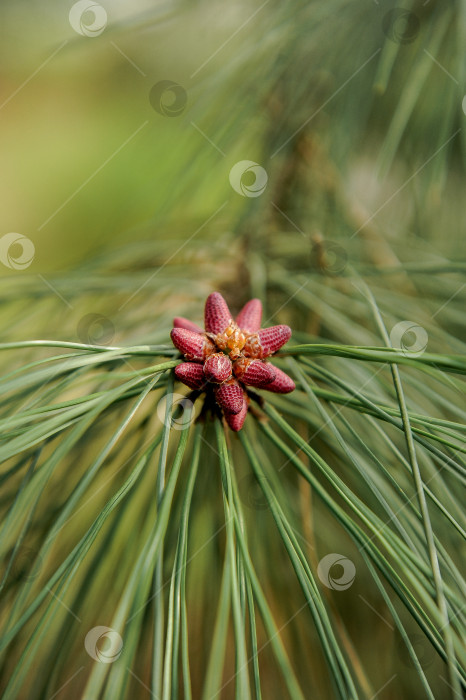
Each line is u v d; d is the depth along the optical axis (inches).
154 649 15.1
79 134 42.0
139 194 30.6
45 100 40.1
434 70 20.8
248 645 19.9
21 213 42.1
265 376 17.0
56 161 43.6
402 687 20.4
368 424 18.9
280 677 20.1
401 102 19.3
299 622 20.0
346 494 16.5
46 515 18.7
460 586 16.4
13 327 21.0
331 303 20.9
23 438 15.9
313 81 21.5
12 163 44.4
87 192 41.6
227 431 18.3
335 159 22.5
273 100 21.8
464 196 22.8
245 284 21.8
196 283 21.6
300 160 22.8
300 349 17.4
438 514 18.3
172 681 15.4
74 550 15.9
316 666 20.1
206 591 19.5
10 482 18.7
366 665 20.5
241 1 22.3
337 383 17.3
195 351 17.0
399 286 21.7
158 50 25.0
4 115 42.0
